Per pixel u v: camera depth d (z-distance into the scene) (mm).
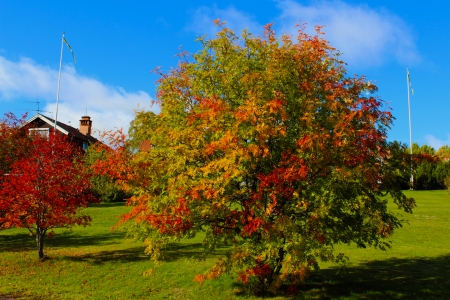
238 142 7406
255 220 7160
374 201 8289
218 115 7668
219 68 9188
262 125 7070
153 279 10797
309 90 7832
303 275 7430
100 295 9445
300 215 8117
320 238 7391
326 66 8375
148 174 8922
